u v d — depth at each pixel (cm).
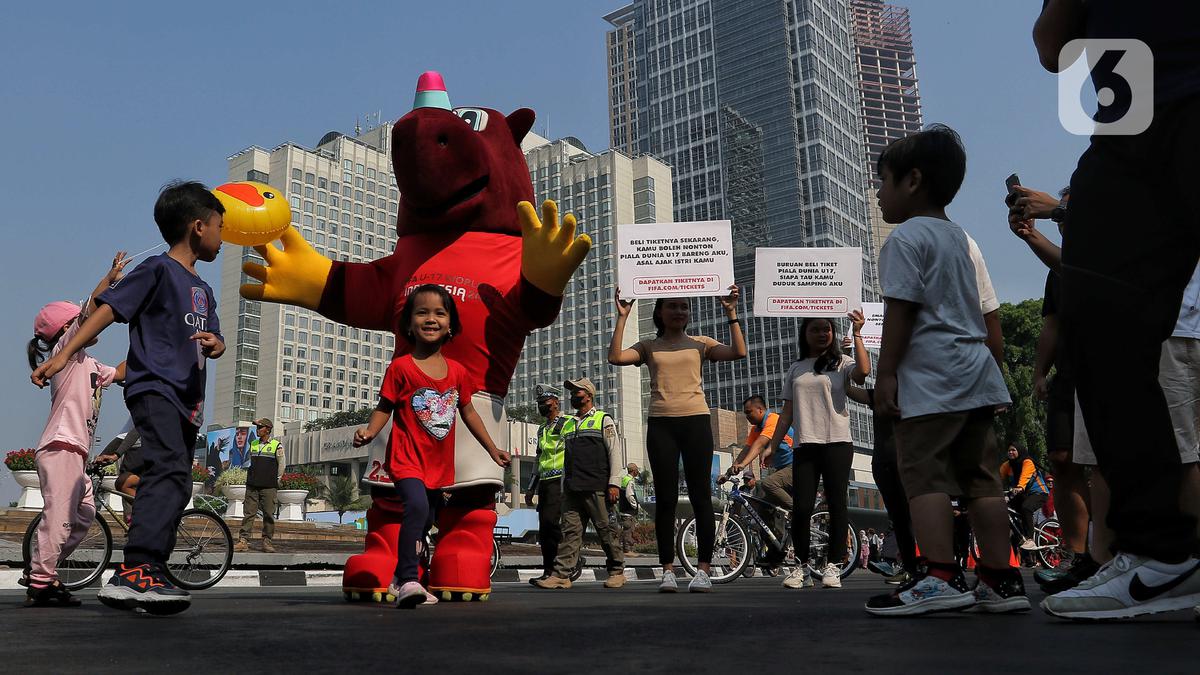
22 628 261
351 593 441
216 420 10656
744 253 10912
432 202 475
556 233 446
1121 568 246
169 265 371
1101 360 240
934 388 303
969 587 299
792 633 232
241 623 278
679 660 179
